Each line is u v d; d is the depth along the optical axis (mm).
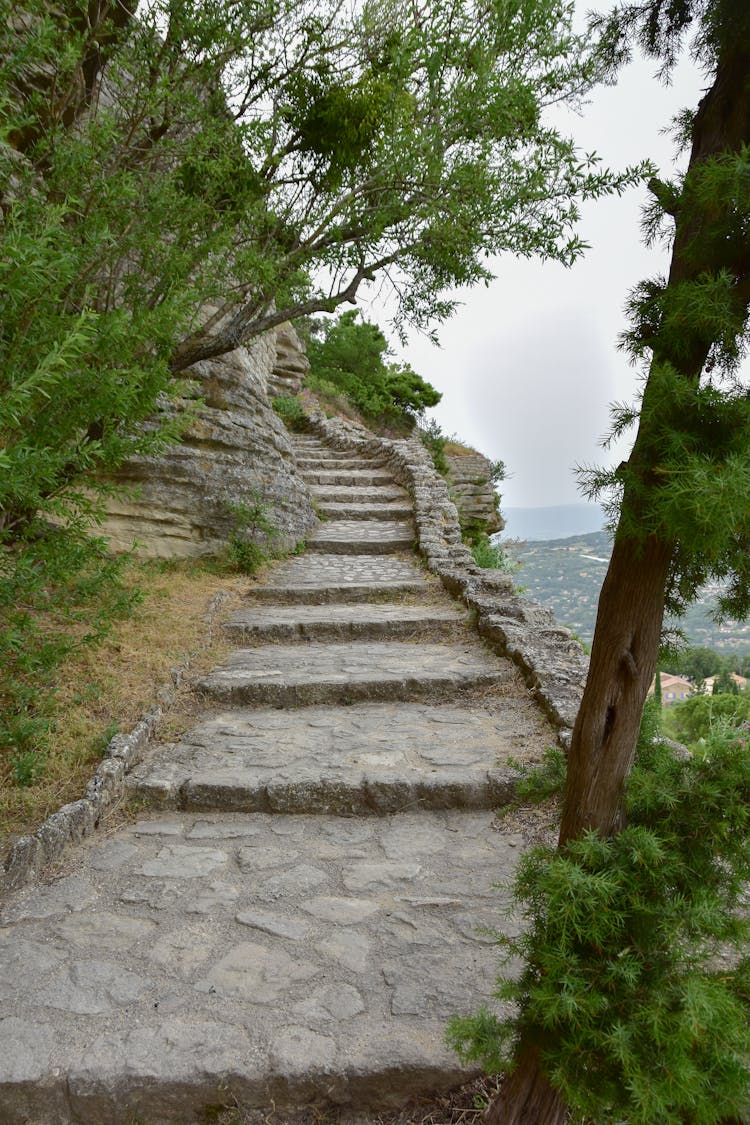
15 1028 2168
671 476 1396
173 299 4160
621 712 1587
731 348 1441
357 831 3402
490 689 4852
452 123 5316
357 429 16219
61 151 4031
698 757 1668
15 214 3064
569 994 1425
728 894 1588
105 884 2955
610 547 1654
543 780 2105
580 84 5055
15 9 3918
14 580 3523
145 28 4609
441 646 5852
